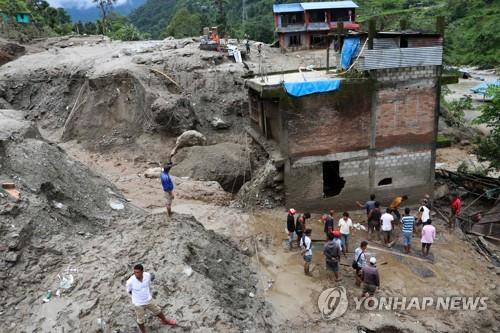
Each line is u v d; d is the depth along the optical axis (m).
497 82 47.94
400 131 18.53
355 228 17.86
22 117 20.00
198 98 33.12
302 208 18.86
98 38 50.66
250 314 11.80
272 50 45.16
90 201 15.88
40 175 14.49
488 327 12.70
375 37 17.14
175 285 11.30
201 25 66.38
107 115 31.22
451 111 39.97
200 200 20.80
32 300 10.60
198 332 9.98
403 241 16.81
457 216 18.36
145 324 10.04
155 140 29.33
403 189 19.41
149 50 38.94
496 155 23.42
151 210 18.80
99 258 12.05
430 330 12.27
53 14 68.50
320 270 14.91
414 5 96.31
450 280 14.54
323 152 18.23
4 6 52.09
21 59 40.22
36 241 12.16
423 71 17.83
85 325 9.95
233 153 25.58
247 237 16.84
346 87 17.47
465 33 80.94
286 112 17.47
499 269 15.33
